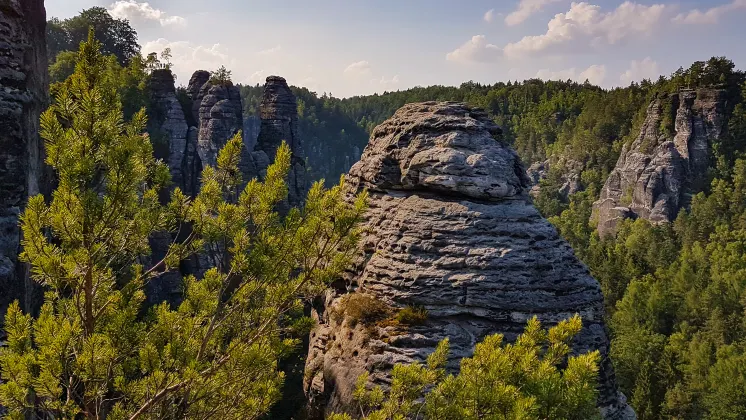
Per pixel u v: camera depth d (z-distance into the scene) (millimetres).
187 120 71750
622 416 22688
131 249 12844
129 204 11938
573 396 11375
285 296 13820
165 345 12969
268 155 78062
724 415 50125
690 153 137500
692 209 127000
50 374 10352
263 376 15016
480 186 24875
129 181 11172
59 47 87688
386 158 27609
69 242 10945
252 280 13594
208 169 14672
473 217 24344
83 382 11953
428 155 25938
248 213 13914
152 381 12039
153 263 50062
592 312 23719
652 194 136000
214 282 13727
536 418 10836
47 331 10539
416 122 27719
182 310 13742
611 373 23297
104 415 12086
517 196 25844
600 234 145250
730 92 138750
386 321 23094
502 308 22531
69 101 10938
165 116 65125
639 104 180750
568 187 175000
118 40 89812
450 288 22906
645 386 52188
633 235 120000
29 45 23328
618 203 146375
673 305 82562
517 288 22812
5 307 19797
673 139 141875
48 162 10688
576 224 139250
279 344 14523
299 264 14188
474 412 11867
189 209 13789
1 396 10188
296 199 77750
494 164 25406
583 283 24031
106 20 88375
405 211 25719
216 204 14078
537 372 12117
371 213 27422
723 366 55812
